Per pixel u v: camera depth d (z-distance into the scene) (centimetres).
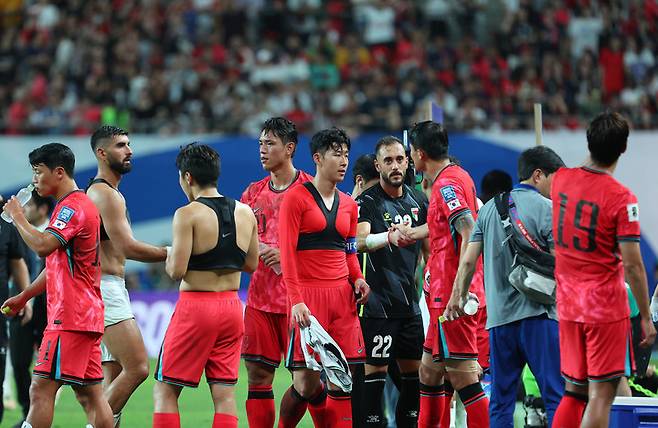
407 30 8319
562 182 2278
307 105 7350
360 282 2683
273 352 2780
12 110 7069
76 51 7681
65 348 2456
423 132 2652
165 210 6178
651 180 6353
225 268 2438
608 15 8262
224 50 7975
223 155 6159
